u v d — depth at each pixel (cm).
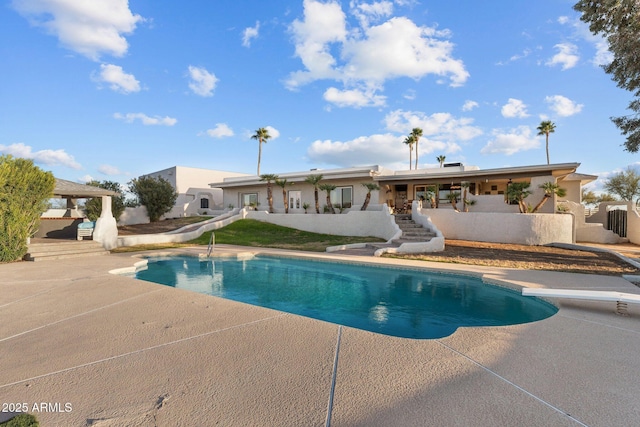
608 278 878
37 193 1263
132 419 255
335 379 324
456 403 281
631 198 3297
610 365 361
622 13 992
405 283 992
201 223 2370
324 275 1127
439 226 1875
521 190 1775
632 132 1173
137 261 1225
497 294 843
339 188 2547
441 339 441
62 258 1309
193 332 460
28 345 411
